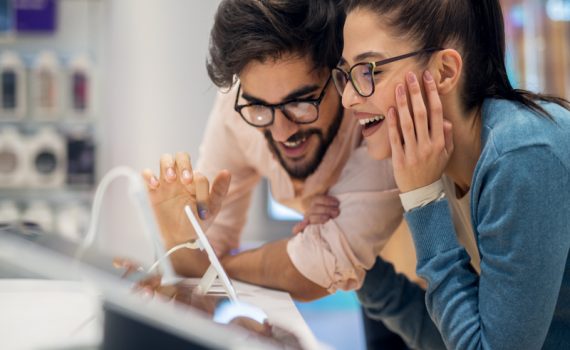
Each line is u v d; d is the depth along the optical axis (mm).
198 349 662
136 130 3668
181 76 3693
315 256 1312
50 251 843
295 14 1149
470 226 1182
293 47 1148
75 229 3520
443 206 1084
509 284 947
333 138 1315
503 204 941
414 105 1033
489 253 973
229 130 1553
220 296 1031
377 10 1017
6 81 3471
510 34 3559
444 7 1024
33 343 750
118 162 3666
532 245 925
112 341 688
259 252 1423
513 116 992
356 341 3311
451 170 1145
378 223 1328
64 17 3688
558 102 1079
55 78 3508
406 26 1013
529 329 943
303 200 1496
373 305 1429
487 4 1068
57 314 865
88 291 871
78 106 3553
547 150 933
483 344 973
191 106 3705
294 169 1346
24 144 3477
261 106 1219
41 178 3488
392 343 1660
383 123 1102
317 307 3734
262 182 3643
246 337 708
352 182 1350
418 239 1086
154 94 3674
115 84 3660
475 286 1048
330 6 1162
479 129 1085
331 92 1244
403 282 1444
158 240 1302
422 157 1056
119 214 3621
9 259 787
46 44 3682
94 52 3715
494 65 1078
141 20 3654
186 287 1090
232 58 1170
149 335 673
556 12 3566
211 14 3703
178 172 1308
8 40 3605
